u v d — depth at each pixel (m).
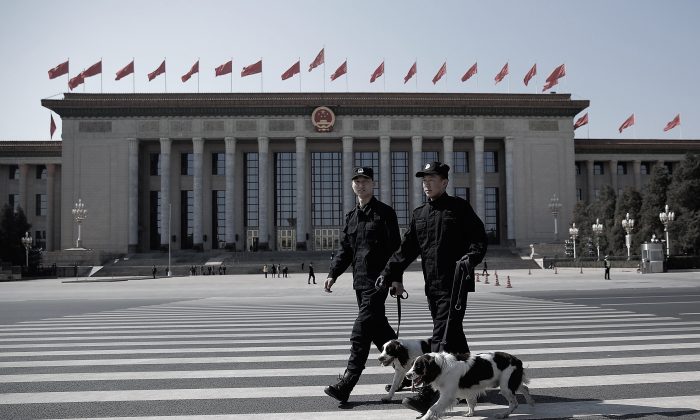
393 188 83.44
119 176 76.88
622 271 54.22
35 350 10.03
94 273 63.75
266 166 77.19
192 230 81.25
